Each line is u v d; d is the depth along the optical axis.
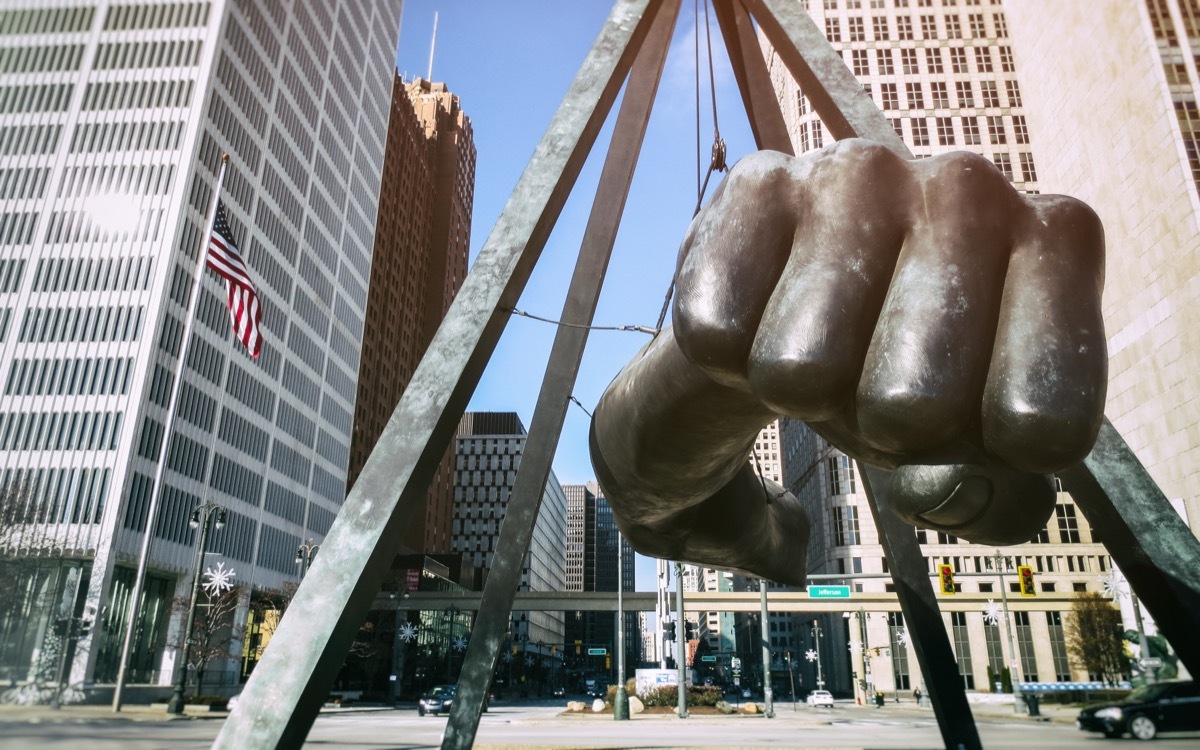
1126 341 48.69
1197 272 42.88
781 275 3.07
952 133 80.38
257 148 68.88
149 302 53.47
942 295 2.77
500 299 5.07
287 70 75.56
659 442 4.41
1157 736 14.48
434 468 4.83
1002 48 82.50
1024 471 2.85
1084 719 15.53
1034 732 22.67
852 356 2.84
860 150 3.02
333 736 22.42
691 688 45.53
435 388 4.80
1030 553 68.81
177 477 54.69
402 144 124.00
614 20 6.23
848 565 70.62
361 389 103.94
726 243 3.10
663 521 5.72
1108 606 53.94
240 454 63.97
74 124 57.81
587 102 5.83
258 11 69.31
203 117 59.44
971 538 3.25
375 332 109.50
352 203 91.69
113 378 51.47
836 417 3.08
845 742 18.80
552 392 6.83
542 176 5.51
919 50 83.12
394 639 71.69
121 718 19.70
